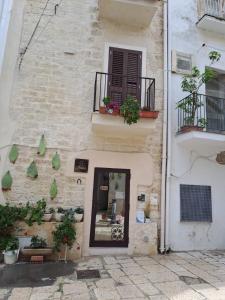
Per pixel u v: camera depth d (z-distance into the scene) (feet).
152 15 21.61
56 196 19.01
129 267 16.29
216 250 21.20
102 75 21.04
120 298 11.84
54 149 19.51
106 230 19.56
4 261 16.06
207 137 20.17
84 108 20.48
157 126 21.72
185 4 24.77
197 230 21.35
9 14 20.27
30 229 17.33
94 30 21.81
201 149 22.45
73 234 17.26
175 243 20.58
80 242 17.95
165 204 20.61
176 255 19.42
